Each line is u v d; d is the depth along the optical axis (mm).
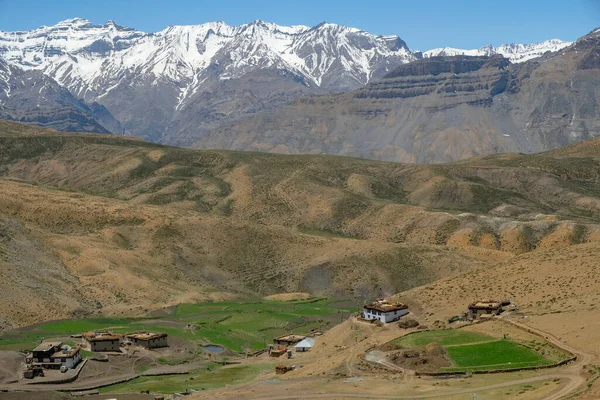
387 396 113000
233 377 151625
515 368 118938
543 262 172500
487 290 166375
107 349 173625
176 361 170125
